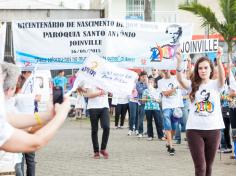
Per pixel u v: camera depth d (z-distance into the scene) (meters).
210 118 7.95
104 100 12.80
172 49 13.63
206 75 8.04
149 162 12.24
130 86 9.04
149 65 13.54
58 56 13.00
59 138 17.53
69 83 22.89
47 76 9.15
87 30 13.04
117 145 15.48
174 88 13.52
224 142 13.45
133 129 18.84
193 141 7.98
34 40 12.90
